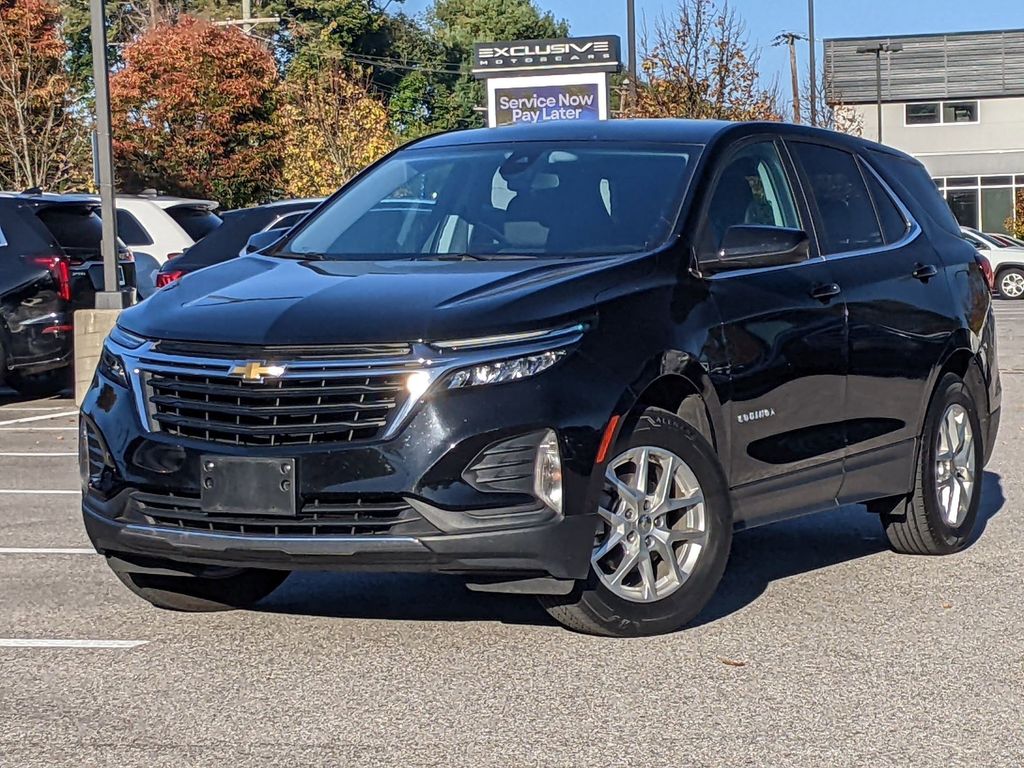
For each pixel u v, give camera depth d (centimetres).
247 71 4169
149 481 573
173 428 573
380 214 703
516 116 3603
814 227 713
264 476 550
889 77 6069
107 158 1636
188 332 576
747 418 635
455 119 7356
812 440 677
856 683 541
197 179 4062
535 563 547
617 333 576
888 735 483
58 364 1611
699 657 574
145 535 575
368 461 541
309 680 548
